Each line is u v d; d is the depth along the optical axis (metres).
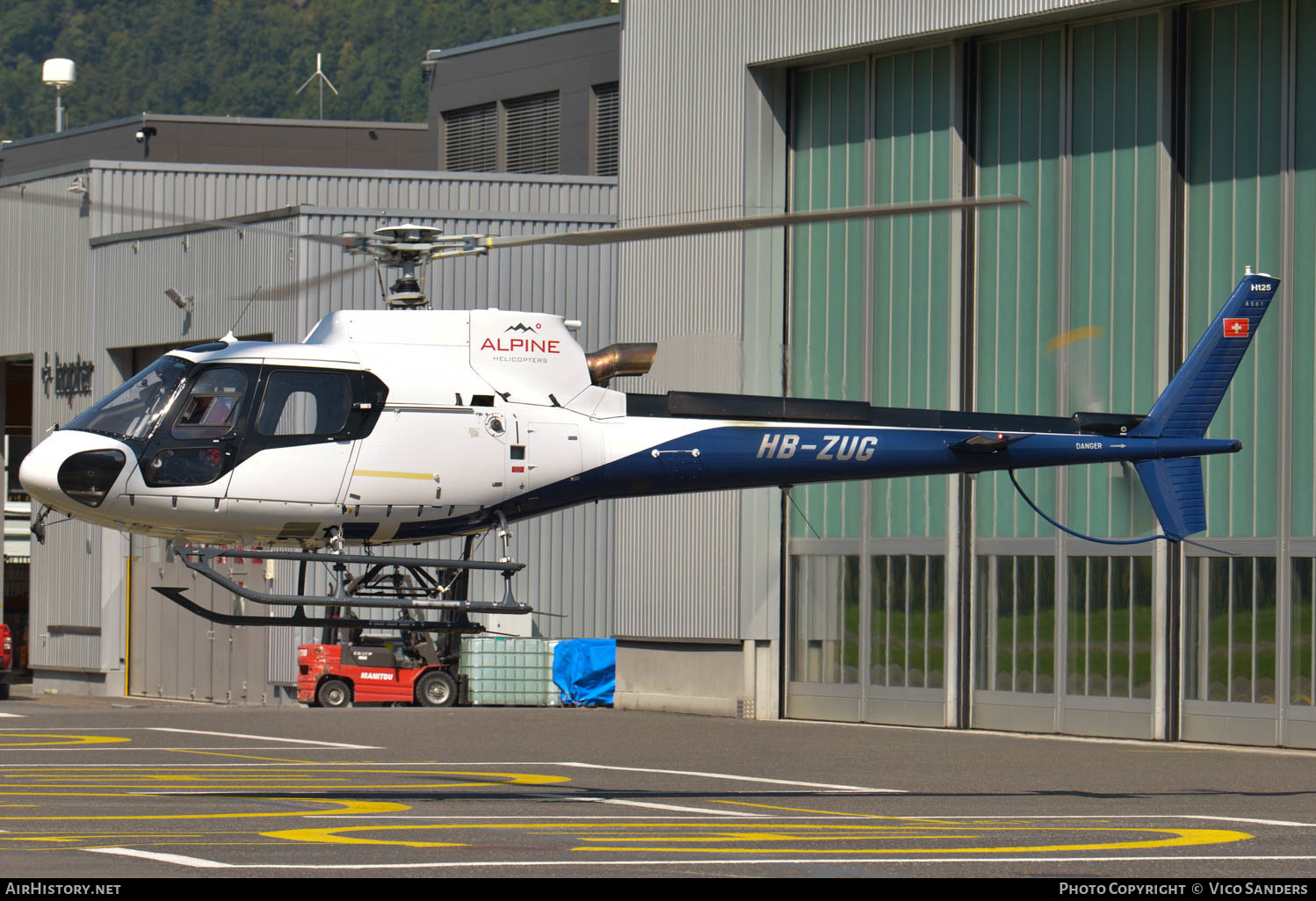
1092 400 98.50
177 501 60.09
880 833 53.59
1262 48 91.88
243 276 131.00
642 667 119.50
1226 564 92.75
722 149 113.44
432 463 62.31
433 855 46.22
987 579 103.25
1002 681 102.00
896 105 107.56
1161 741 94.06
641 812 58.72
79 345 149.38
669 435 66.00
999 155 103.19
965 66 103.88
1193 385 74.31
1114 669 96.56
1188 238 94.75
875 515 108.81
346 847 47.88
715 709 114.12
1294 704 89.56
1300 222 90.31
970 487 104.12
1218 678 92.56
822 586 111.69
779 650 113.12
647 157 118.88
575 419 64.94
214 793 63.22
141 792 63.38
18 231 158.00
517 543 129.00
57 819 54.03
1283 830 55.16
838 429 68.56
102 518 60.94
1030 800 65.00
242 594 59.97
